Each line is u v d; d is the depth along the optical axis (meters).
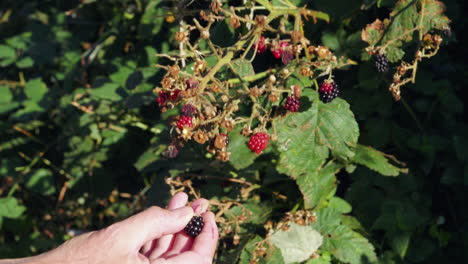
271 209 0.51
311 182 0.47
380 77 0.52
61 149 0.78
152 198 0.53
